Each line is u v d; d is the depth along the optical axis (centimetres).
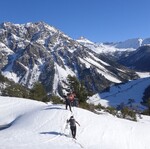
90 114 4172
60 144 2969
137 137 3866
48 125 3647
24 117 4106
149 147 3703
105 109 7638
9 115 4722
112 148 3347
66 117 3894
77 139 3344
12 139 2997
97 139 3488
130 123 4556
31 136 3184
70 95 4103
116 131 3834
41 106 5084
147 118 8181
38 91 8056
